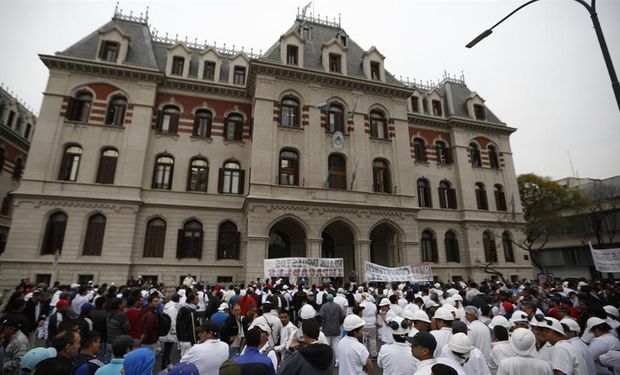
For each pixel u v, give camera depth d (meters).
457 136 34.94
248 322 8.05
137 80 26.83
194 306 11.38
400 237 26.81
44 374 3.64
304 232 26.92
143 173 25.61
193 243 25.84
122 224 23.95
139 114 26.19
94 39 27.89
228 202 27.00
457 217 32.94
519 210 34.97
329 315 10.16
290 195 24.91
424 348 4.43
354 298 13.18
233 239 26.62
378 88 29.67
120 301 9.04
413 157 33.53
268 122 26.14
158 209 25.44
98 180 24.69
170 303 10.74
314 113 27.61
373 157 28.39
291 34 28.75
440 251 31.31
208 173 27.44
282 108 27.59
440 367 3.52
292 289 17.08
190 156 27.36
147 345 8.28
